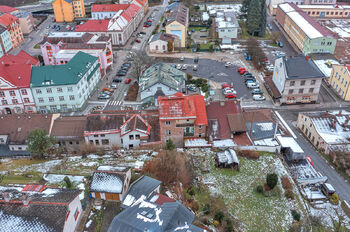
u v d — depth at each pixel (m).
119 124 73.44
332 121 78.94
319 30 128.50
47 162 67.75
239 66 120.50
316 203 60.44
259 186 60.03
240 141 72.81
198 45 138.50
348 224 55.88
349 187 65.50
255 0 142.38
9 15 143.62
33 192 49.00
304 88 93.88
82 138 72.88
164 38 132.88
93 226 49.41
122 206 49.81
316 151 76.62
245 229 52.03
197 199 56.56
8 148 73.56
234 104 78.69
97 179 54.09
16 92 88.19
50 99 90.94
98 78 108.69
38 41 151.00
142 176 55.97
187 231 39.91
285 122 88.44
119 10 162.38
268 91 103.19
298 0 183.88
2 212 43.34
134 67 114.19
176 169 60.78
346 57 122.94
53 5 172.50
